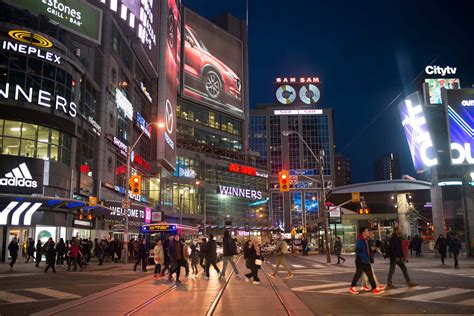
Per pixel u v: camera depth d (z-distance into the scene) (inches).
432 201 1531.7
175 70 3506.4
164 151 2979.8
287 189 1232.2
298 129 6624.0
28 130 1403.8
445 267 947.3
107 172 1953.7
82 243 1169.4
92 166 1828.2
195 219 3754.9
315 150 6520.7
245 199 4414.4
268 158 6515.8
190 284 669.9
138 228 2352.4
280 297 505.7
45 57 1470.2
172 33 3415.4
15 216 1357.0
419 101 1547.7
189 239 1720.0
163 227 1422.2
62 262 1210.6
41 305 477.1
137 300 494.3
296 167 6476.4
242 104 5251.0
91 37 1856.5
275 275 794.2
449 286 594.2
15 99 1376.7
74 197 1603.1
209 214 3964.1
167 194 3326.8
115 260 1416.1
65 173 1502.2
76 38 1814.7
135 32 2413.9
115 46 2159.2
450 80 2356.1
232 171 4320.9
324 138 6584.6
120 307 443.5
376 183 2245.3
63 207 1494.8
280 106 6781.5
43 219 1428.4
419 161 1592.0
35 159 1389.0
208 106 4717.0
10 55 1395.2
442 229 1509.6
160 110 3004.4
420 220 2474.2
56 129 1483.8
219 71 4933.6
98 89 1911.9
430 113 1528.1
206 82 4712.1
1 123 1355.8
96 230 1806.1
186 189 3727.9
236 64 5260.8
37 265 1119.6
